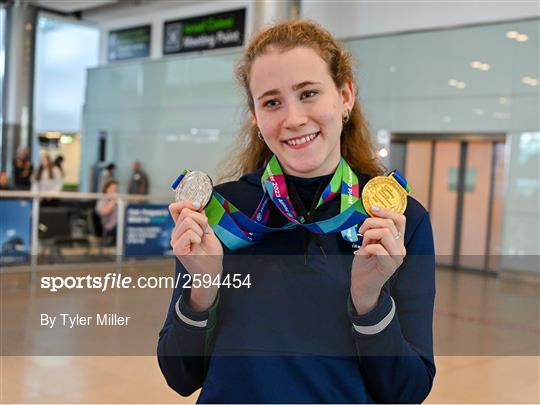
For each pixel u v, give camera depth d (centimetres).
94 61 1816
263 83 112
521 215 920
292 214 114
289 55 110
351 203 116
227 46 1348
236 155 143
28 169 1338
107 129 1565
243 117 140
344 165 120
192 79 1385
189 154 1391
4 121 1570
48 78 1959
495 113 945
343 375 108
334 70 114
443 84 998
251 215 121
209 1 1377
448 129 997
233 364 109
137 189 1452
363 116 135
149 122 1473
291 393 107
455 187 1018
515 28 919
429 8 1003
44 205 920
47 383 354
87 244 830
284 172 119
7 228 734
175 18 1459
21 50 1552
